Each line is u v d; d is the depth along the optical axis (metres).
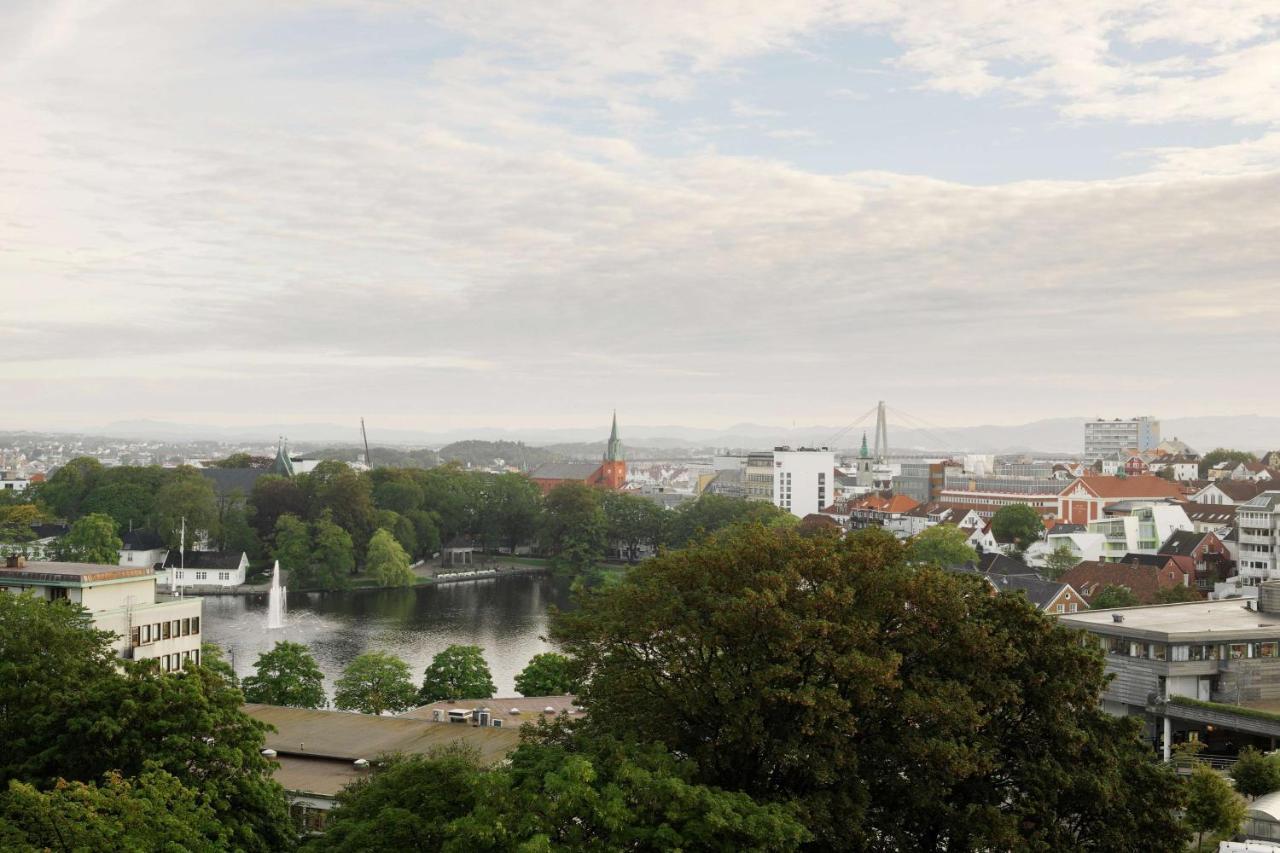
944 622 66.94
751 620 62.47
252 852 65.00
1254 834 86.56
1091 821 66.25
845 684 62.69
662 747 57.31
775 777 63.84
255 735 70.00
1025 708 68.12
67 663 79.25
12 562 134.88
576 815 51.69
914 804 61.72
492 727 96.25
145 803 54.66
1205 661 124.25
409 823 54.53
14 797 53.44
